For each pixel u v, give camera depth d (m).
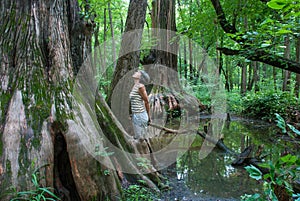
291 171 1.38
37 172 1.99
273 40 3.51
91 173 2.26
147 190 3.01
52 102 2.22
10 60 2.22
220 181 3.56
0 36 2.25
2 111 2.08
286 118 7.40
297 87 10.30
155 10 8.91
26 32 2.25
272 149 5.19
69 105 2.31
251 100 9.88
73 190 2.28
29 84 2.18
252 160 4.20
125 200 2.61
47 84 2.26
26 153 1.99
